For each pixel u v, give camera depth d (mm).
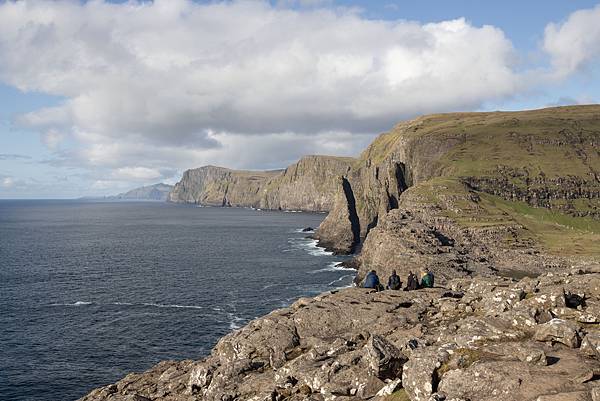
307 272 114562
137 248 160500
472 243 123500
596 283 18297
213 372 19797
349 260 134875
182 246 168125
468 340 13852
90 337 62906
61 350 58125
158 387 21281
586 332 13711
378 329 19500
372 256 108625
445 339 15258
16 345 59625
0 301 81062
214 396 17625
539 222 159375
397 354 14711
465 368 11953
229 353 20812
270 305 80625
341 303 23000
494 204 179500
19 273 108500
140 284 97062
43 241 180875
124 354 57094
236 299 84688
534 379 10812
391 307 22359
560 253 116688
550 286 18906
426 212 151125
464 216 150250
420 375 12336
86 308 77312
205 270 115500
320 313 21844
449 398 11148
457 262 98125
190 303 81375
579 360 11812
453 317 19625
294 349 19797
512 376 11086
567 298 16938
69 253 145125
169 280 101812
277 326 21391
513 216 162250
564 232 145125
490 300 19078
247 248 163375
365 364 15164
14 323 68625
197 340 62219
